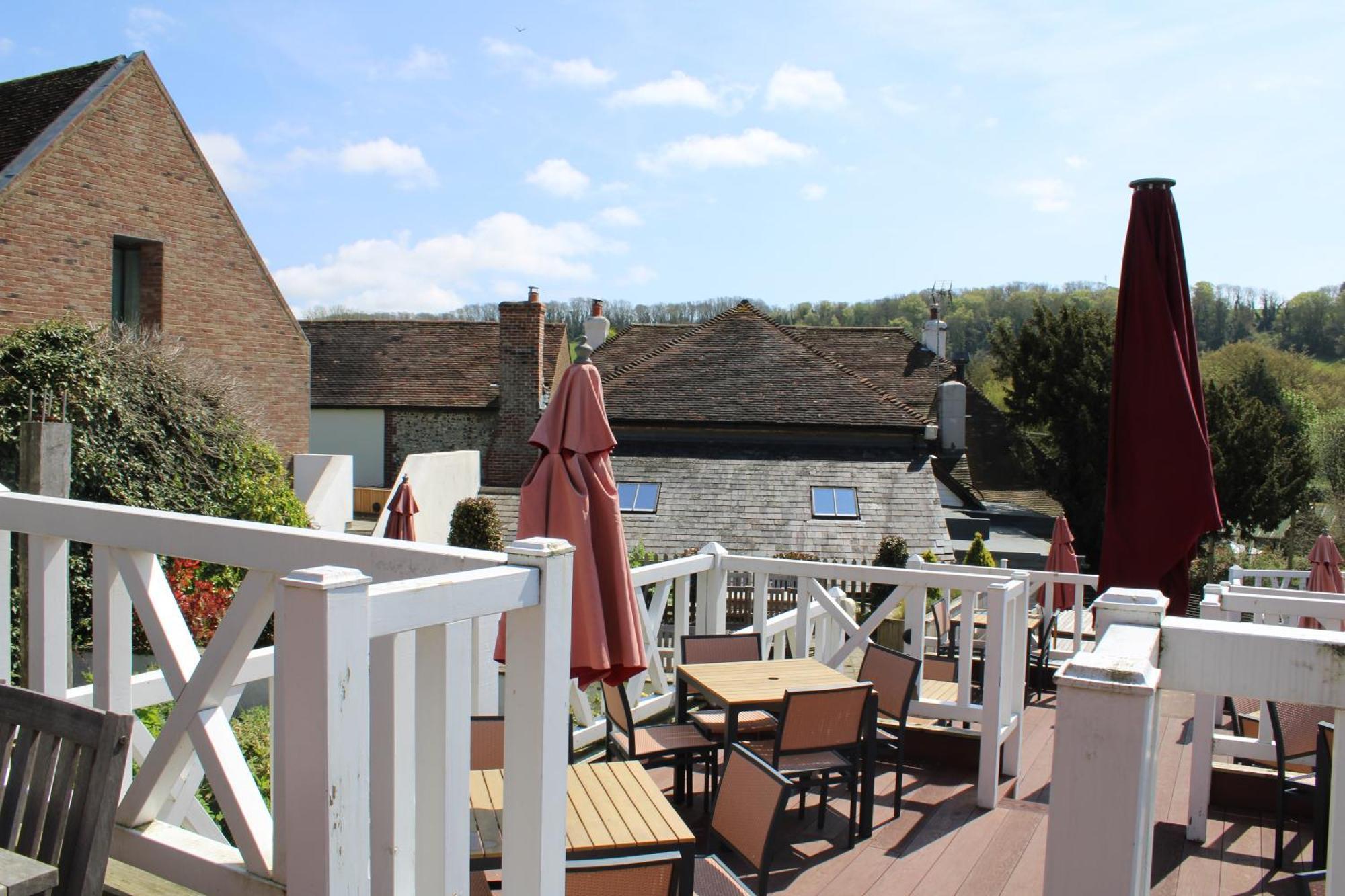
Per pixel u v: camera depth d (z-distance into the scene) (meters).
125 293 15.68
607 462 3.65
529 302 27.34
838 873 4.32
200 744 2.43
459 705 2.16
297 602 1.80
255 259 17.03
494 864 2.79
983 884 4.22
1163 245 4.73
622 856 2.87
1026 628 5.83
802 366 27.03
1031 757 6.21
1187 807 5.31
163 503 10.74
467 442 29.36
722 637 5.68
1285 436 31.92
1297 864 4.49
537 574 2.30
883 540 18.84
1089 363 30.77
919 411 30.56
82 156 13.96
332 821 1.79
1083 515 30.45
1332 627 5.64
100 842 1.85
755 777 3.38
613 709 4.75
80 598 8.52
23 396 9.80
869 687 4.52
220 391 12.05
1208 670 1.67
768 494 22.64
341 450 29.50
